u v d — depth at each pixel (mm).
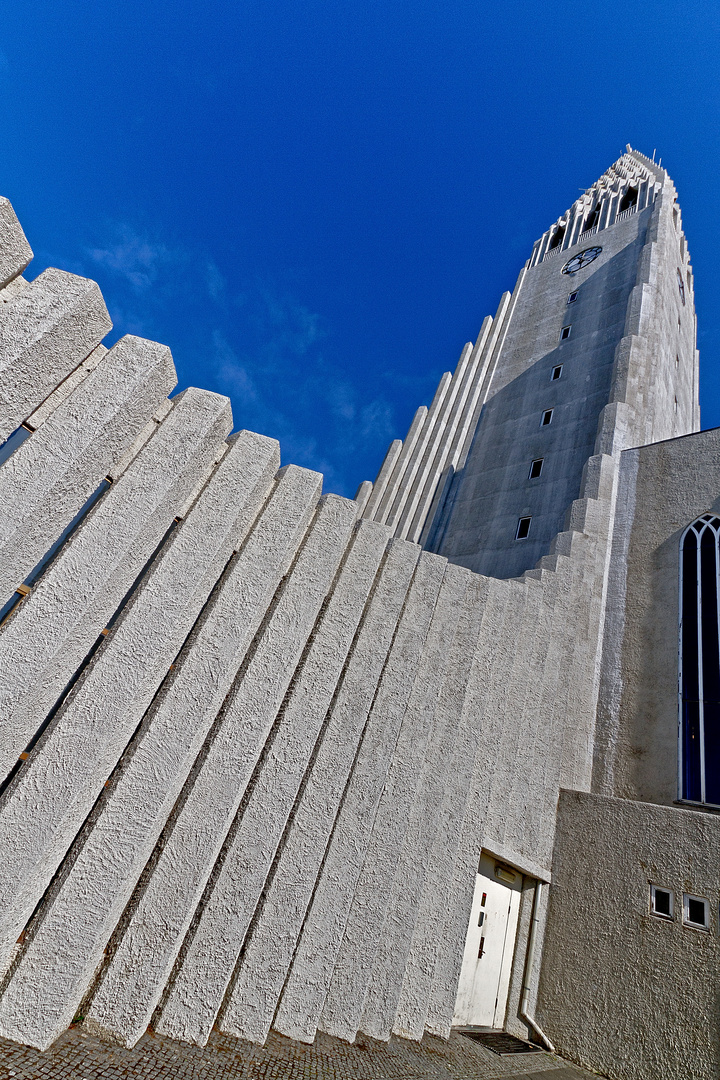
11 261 4227
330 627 6211
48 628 4238
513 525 19016
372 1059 5258
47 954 3977
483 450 23109
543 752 9320
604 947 7875
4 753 3982
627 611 12312
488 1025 7859
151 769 4656
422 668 7223
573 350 22078
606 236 25141
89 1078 3553
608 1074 7102
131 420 4949
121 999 4277
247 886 5059
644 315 18891
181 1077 3904
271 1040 4934
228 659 5203
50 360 4414
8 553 4148
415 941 6578
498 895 8352
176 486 5148
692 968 7105
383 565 7074
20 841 3926
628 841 8367
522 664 9227
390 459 27391
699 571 11695
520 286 28141
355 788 6125
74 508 4602
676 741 10383
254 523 5910
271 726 5523
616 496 13922
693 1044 6723
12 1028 3725
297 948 5398
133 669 4629
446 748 7160
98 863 4293
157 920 4539
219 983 4730
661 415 18000
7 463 4289
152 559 5312
